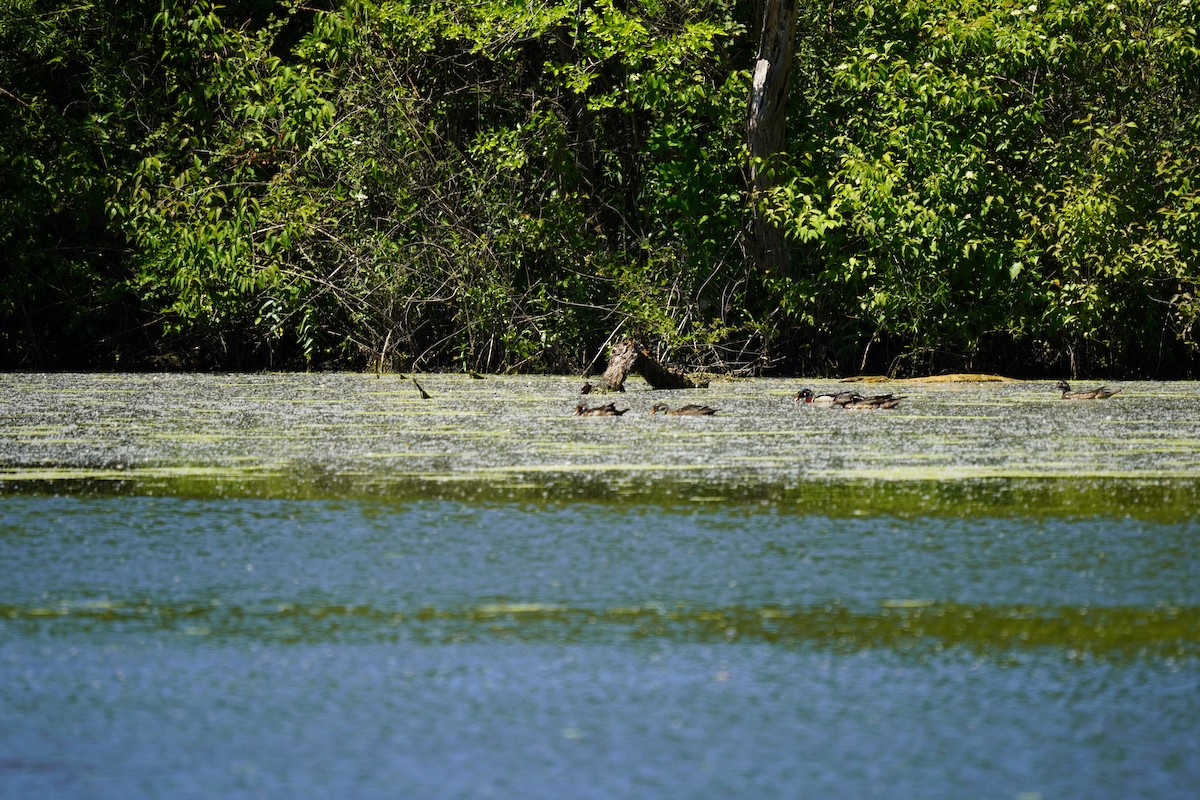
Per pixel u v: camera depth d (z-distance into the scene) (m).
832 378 82.31
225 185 82.19
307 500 33.12
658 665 19.88
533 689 18.83
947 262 80.12
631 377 79.94
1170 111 83.81
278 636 21.38
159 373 83.00
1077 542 28.03
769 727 17.38
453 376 80.81
